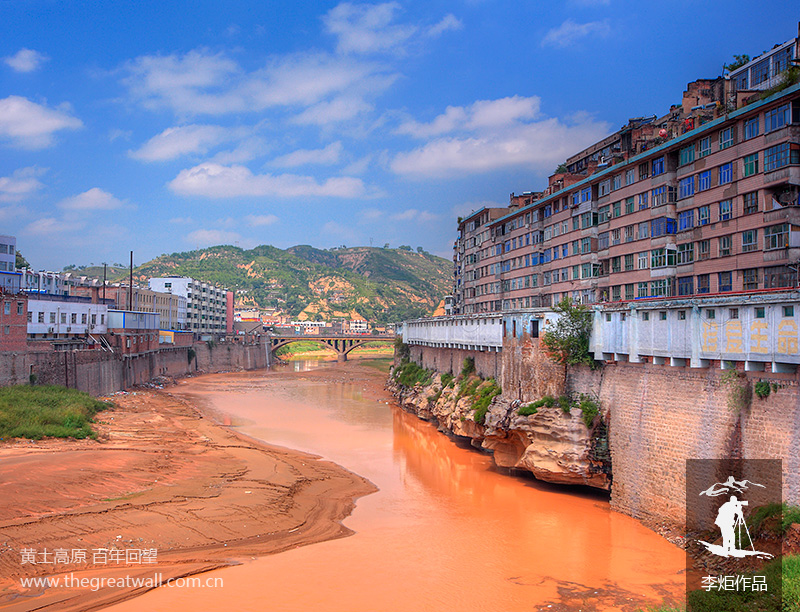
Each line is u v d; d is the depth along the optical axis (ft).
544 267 228.22
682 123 164.35
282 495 128.57
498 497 132.46
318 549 100.73
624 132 203.00
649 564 91.15
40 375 224.74
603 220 186.91
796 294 79.77
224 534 104.06
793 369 82.12
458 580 87.10
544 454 130.21
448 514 121.60
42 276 398.42
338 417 261.44
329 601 79.71
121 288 436.76
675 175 153.69
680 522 99.76
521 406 141.90
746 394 88.94
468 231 318.45
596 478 122.72
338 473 157.07
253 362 586.04
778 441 82.99
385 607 78.02
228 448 177.37
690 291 147.43
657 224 157.58
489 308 283.38
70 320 289.53
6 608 73.31
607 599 79.66
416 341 305.94
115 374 301.22
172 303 520.83
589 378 128.36
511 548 100.27
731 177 133.49
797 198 119.03
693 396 98.99
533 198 252.01
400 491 140.87
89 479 126.41
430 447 193.57
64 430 171.73
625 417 116.26
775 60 156.15
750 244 128.26
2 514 101.50
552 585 84.79
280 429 229.04
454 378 231.30
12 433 160.76
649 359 109.91
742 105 136.98
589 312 128.67
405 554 98.12
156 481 131.03
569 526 110.32
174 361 435.12
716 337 93.20
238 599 79.56
